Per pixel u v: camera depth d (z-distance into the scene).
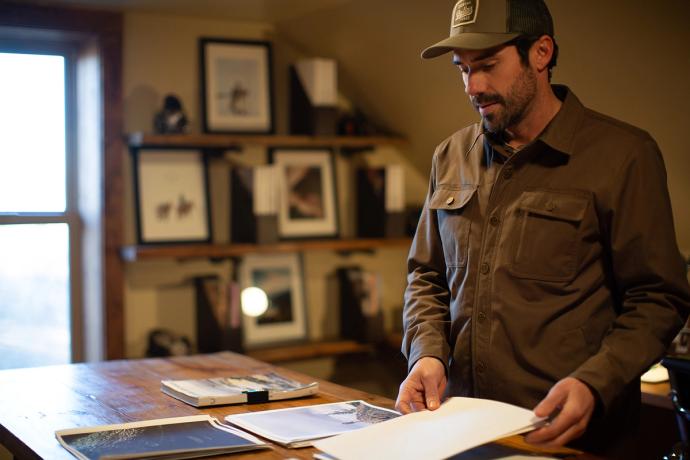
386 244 3.94
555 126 1.56
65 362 3.75
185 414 1.78
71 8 3.47
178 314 3.79
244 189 3.76
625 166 1.50
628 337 1.41
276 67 3.98
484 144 1.69
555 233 1.53
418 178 4.17
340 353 4.11
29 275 3.65
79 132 3.74
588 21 2.50
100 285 3.59
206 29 3.81
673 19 2.28
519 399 1.54
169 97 3.64
